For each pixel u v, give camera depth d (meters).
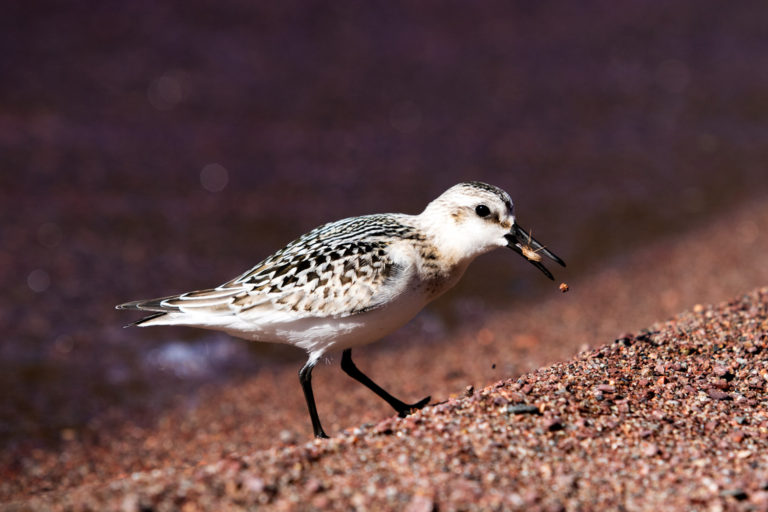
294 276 8.66
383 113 22.83
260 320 8.74
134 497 6.30
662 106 24.30
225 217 17.50
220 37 25.97
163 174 19.12
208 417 11.93
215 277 15.41
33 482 10.20
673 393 8.05
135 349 13.79
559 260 9.12
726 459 6.89
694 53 27.97
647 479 6.59
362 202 18.23
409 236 8.92
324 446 7.08
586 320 14.04
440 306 15.11
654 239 17.25
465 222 8.95
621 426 7.35
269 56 25.30
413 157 20.59
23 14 25.62
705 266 15.80
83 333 14.00
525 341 13.50
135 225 17.08
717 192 19.45
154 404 12.35
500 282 15.94
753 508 6.15
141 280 15.24
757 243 16.66
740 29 30.12
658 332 9.52
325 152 20.59
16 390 12.41
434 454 6.90
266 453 7.08
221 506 6.28
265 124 21.81
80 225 16.91
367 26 27.92
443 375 12.53
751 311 9.94
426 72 25.27
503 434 7.16
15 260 15.63
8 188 17.97
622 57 27.42
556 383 8.13
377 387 9.63
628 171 20.45
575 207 18.56
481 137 21.91
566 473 6.66
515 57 26.83
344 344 8.91
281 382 12.95
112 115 21.45
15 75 22.56
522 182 19.61
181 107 22.19
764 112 24.09
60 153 19.50
